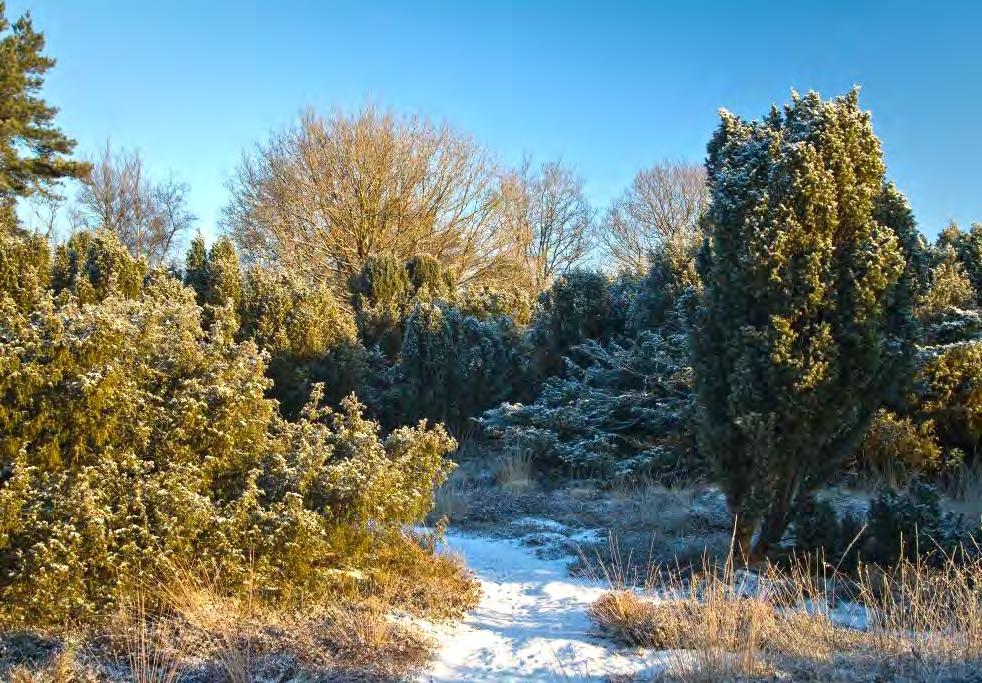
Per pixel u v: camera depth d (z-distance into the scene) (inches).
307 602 191.2
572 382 472.7
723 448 254.8
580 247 1380.4
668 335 459.8
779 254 238.4
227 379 203.3
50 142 895.1
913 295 251.1
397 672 157.8
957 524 242.8
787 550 255.0
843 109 254.5
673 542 286.0
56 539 153.6
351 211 1056.8
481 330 541.3
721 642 168.1
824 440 243.8
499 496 392.2
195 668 145.6
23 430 165.6
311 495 211.6
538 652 177.3
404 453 253.9
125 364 184.9
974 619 167.8
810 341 238.1
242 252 1082.7
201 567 173.6
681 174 1338.6
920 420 362.0
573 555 284.7
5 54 848.9
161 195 1440.7
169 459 182.9
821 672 152.6
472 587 238.2
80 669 136.2
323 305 534.0
